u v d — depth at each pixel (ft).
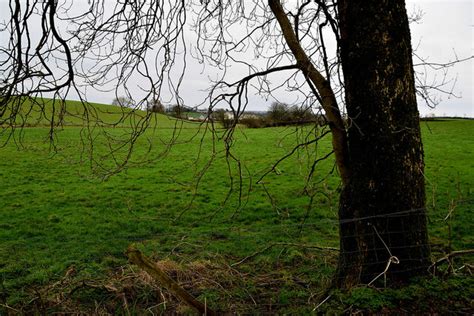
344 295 16.78
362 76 17.30
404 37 17.15
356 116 16.97
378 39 16.92
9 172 77.05
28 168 80.74
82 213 50.16
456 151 98.58
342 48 18.11
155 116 20.12
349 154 18.78
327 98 18.67
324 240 36.27
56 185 67.36
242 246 34.30
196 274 24.16
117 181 70.69
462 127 142.41
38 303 21.39
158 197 59.21
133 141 20.17
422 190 17.58
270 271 27.14
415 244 17.29
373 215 17.40
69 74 18.95
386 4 16.87
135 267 26.53
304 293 21.49
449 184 62.80
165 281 16.87
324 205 51.85
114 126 19.93
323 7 18.86
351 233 18.24
